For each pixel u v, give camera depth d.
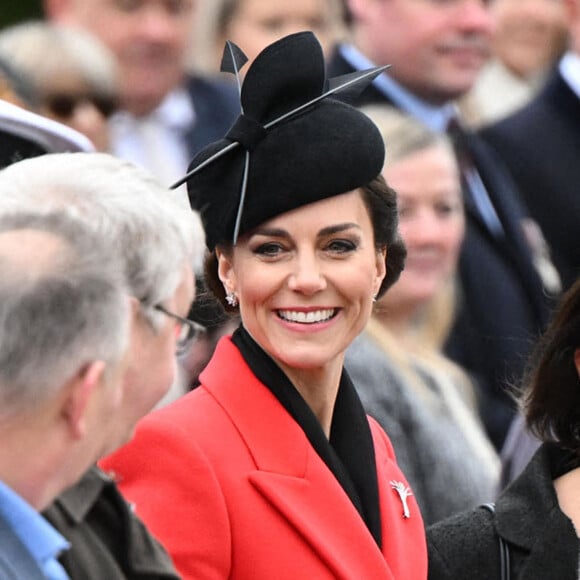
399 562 14.70
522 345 25.41
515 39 31.83
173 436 13.70
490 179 26.81
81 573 10.94
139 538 11.52
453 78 27.66
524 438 20.12
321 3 29.05
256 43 28.80
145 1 27.58
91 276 10.38
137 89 27.52
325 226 14.09
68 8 27.80
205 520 13.62
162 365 11.06
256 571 13.84
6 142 16.19
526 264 26.22
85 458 10.69
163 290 10.87
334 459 14.55
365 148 14.19
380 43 27.91
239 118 14.12
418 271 23.28
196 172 13.97
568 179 28.97
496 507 15.72
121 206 10.71
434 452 20.50
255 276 14.19
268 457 14.21
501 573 15.38
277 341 14.28
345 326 14.40
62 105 22.52
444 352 23.91
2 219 10.43
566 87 29.17
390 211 14.62
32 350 10.16
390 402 20.53
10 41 22.78
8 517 10.23
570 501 15.65
